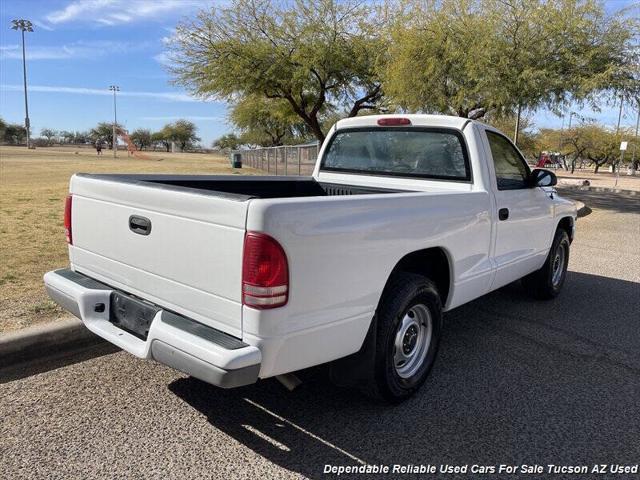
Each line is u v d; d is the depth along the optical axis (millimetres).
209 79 20031
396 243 3277
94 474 2760
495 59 16188
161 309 3082
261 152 34062
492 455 3064
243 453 3000
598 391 3902
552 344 4836
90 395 3586
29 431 3129
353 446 3113
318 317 2830
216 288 2748
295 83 19828
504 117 18234
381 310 3330
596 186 33281
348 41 19875
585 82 15594
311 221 2721
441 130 4574
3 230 8422
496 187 4527
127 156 69375
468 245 4094
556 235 6020
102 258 3523
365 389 3438
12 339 3936
